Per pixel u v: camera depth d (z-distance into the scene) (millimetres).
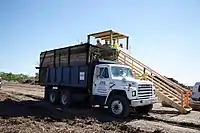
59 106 15414
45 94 17828
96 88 13203
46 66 18469
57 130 8367
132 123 10336
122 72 13188
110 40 18484
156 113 13797
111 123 10133
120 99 11773
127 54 16703
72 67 15078
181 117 12367
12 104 15453
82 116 11641
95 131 8445
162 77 16375
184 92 15344
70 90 15133
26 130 8211
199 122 10789
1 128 8383
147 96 12383
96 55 14773
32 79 57844
